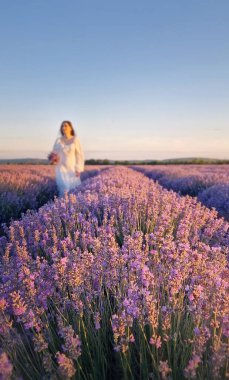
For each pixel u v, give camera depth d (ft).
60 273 6.68
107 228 11.14
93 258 7.33
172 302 6.32
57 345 6.44
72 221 12.27
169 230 11.33
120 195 15.96
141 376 5.93
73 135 29.32
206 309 5.87
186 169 80.18
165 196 15.49
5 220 21.89
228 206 21.11
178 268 6.82
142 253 7.72
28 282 6.31
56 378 5.08
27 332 6.51
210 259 7.84
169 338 5.74
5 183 32.07
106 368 6.19
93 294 7.08
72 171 29.30
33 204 27.30
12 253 10.04
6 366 4.40
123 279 6.91
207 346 5.67
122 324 5.39
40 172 57.11
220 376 5.10
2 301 5.70
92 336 6.36
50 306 7.04
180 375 5.63
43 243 10.22
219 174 53.57
